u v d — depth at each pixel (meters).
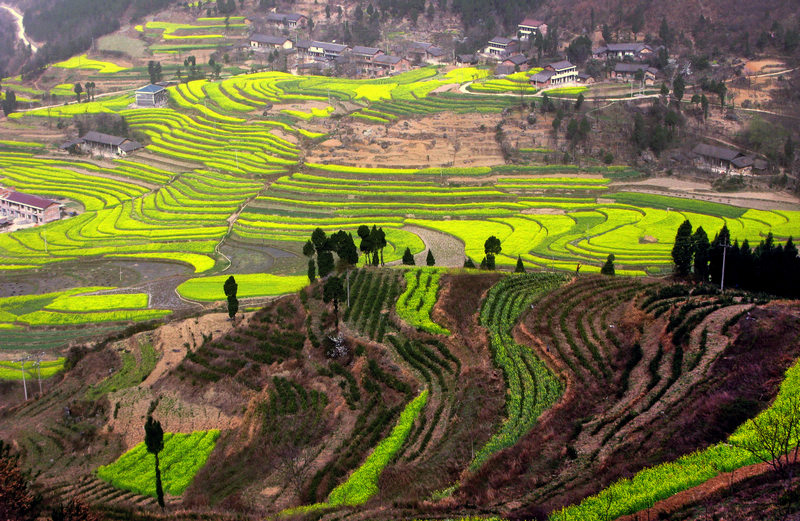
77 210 179.62
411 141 192.00
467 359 75.56
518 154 182.75
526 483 53.84
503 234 143.00
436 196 165.12
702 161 174.75
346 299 93.31
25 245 156.12
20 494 60.84
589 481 52.00
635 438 55.41
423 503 53.97
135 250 150.25
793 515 41.16
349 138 196.75
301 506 59.00
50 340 110.56
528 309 83.75
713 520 42.88
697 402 57.47
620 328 77.44
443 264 125.62
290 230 156.00
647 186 167.00
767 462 45.22
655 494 46.78
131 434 77.56
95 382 92.75
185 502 64.00
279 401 76.75
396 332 83.81
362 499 57.66
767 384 56.56
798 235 133.38
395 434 65.81
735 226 140.25
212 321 101.25
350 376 78.25
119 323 113.81
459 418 65.25
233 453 70.75
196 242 152.62
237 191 177.88
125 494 66.94
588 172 174.50
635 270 119.00
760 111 191.12
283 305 96.44
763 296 80.44
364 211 160.62
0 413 89.25
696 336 67.94
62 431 80.81
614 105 199.25
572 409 62.84
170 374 87.56
